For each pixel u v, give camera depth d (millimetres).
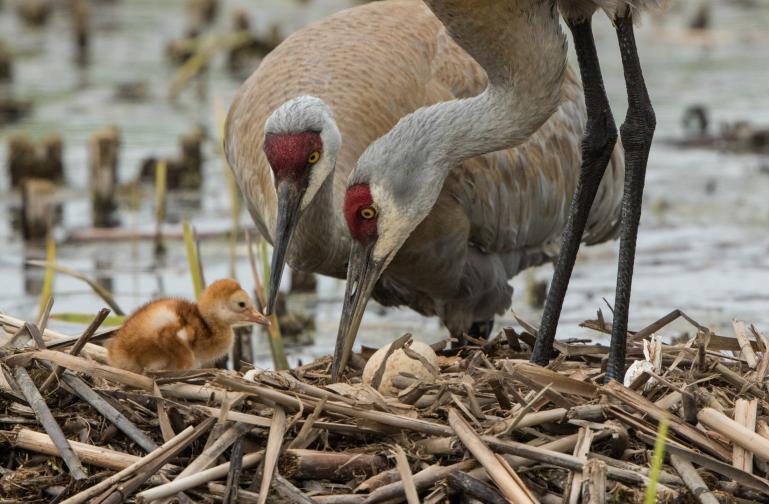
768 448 8023
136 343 9625
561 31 9969
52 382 8961
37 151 19938
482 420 8523
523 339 10992
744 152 20812
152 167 19281
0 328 9789
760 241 16359
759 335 9766
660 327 10203
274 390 8484
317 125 10258
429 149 10289
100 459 8391
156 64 26781
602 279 15383
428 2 9680
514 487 7758
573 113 13180
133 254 16312
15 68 26281
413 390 8844
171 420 8633
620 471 7980
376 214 10273
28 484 8375
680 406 8633
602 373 9836
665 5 9688
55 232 17266
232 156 12180
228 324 10258
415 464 8320
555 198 12984
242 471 8281
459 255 11977
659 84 24719
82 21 27812
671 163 20203
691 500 7918
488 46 9820
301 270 11406
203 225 17219
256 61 26609
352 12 12469
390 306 12867
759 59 26719
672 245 16328
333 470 8305
